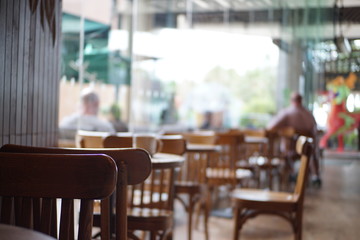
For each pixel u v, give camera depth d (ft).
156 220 8.34
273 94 34.50
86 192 3.57
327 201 20.42
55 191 3.60
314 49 28.68
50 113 8.91
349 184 25.40
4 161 3.66
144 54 32.73
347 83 32.24
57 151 4.51
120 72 28.96
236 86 35.24
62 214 3.63
